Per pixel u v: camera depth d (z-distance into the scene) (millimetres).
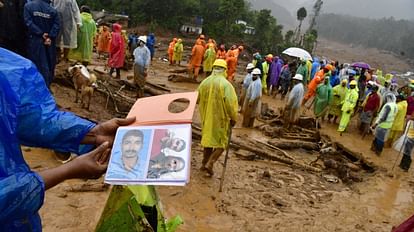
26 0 6238
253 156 8422
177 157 1407
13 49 6223
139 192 1952
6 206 1089
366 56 94688
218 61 6461
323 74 15648
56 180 1335
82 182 5328
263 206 6082
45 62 6414
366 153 10812
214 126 6414
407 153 9516
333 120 14203
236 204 5965
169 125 1514
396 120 11570
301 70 16703
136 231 1806
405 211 7000
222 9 45938
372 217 6461
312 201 6637
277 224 5531
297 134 10922
